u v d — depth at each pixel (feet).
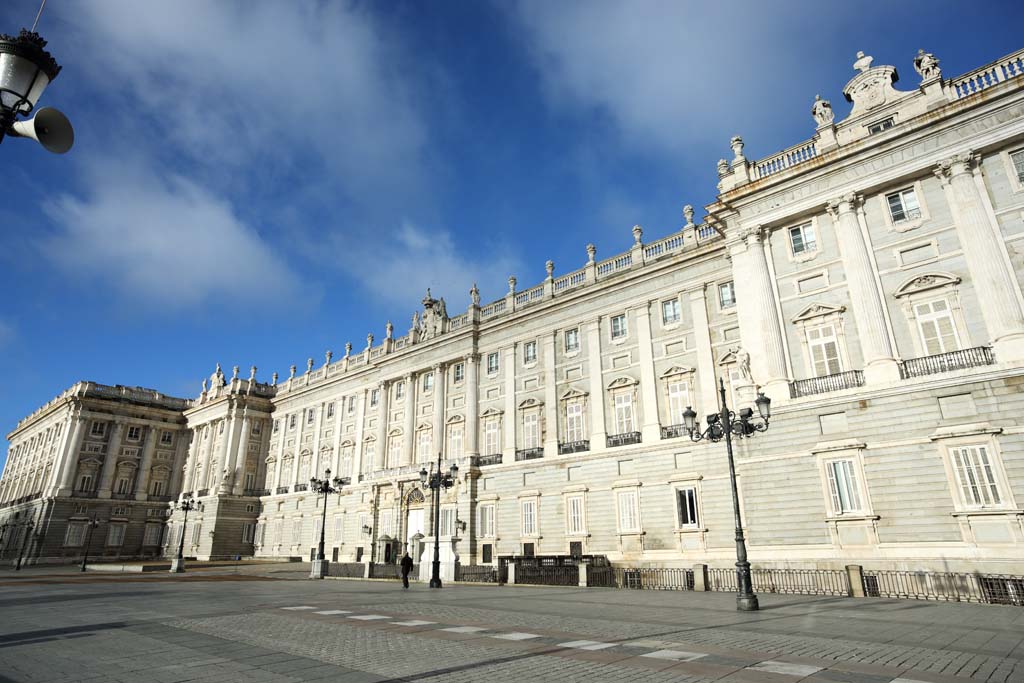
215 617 48.32
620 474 118.62
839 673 27.81
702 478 107.04
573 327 136.67
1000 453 70.95
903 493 76.33
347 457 185.57
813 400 85.81
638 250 129.39
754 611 53.72
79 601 61.05
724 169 105.50
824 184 92.84
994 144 80.38
